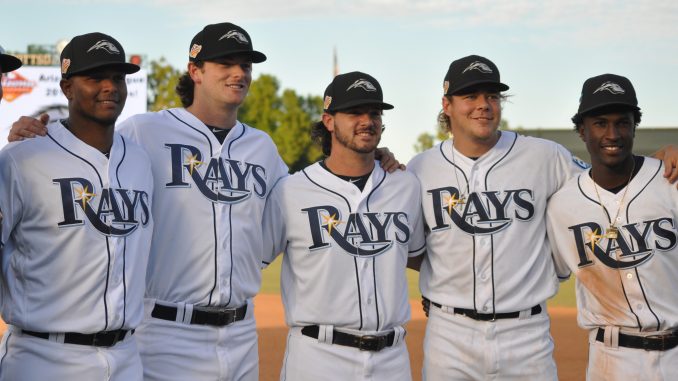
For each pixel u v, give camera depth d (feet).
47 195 17.63
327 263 20.66
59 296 17.66
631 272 19.98
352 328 20.56
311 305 20.74
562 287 71.31
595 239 20.40
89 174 18.08
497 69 21.57
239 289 20.61
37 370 17.62
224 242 20.34
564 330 46.50
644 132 100.58
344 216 20.89
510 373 21.24
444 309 21.71
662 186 20.17
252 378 21.33
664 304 19.86
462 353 21.39
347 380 20.49
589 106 19.86
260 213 21.22
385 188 21.38
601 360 20.59
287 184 21.47
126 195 18.47
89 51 17.85
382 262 20.81
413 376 34.68
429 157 22.40
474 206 21.44
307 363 20.75
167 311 20.17
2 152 17.88
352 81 20.68
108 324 17.78
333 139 21.43
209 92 20.83
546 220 21.75
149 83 174.29
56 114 109.19
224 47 20.42
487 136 21.33
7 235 17.46
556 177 21.86
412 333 45.14
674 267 19.94
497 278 21.18
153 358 20.15
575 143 98.12
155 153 20.52
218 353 20.39
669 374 19.77
